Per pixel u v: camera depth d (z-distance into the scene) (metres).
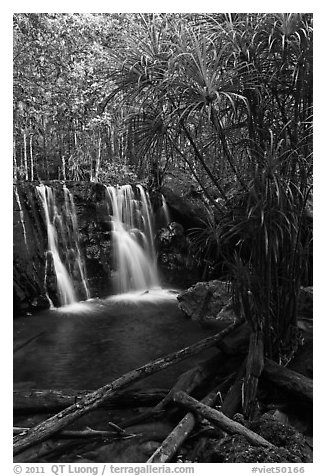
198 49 2.19
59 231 5.87
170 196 6.38
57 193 5.98
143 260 6.57
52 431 2.09
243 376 2.55
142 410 2.47
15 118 6.97
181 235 6.45
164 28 2.57
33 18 6.50
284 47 2.42
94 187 6.34
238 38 2.46
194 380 2.54
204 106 2.27
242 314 2.95
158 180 6.50
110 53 2.76
